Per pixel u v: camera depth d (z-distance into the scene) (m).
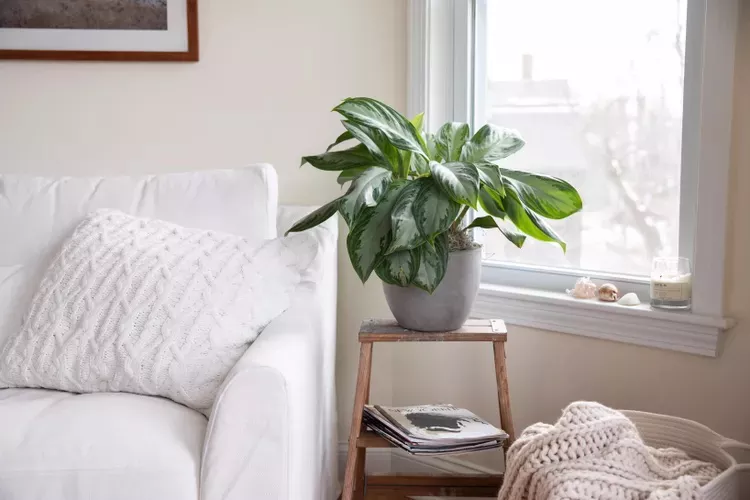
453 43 2.32
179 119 2.49
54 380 1.68
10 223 2.02
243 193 2.03
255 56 2.46
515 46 2.22
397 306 1.76
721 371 1.77
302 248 1.82
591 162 2.08
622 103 2.00
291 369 1.45
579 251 2.14
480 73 2.31
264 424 1.40
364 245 1.62
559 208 1.69
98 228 1.86
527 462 1.44
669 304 1.85
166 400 1.64
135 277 1.73
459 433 1.74
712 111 1.72
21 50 2.45
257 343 1.55
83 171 2.52
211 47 2.46
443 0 2.31
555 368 2.10
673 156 1.91
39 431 1.46
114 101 2.49
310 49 2.44
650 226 1.97
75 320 1.71
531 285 2.22
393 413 1.86
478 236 2.38
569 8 2.09
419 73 2.32
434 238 1.65
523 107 2.22
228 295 1.69
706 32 1.71
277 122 2.47
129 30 2.45
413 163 1.76
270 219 2.06
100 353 1.65
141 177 2.09
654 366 1.89
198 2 2.44
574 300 2.01
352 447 1.79
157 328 1.65
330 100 2.44
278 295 1.75
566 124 2.13
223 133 2.49
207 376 1.62
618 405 1.96
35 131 2.51
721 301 1.75
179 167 2.51
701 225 1.76
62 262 1.81
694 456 1.62
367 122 1.62
